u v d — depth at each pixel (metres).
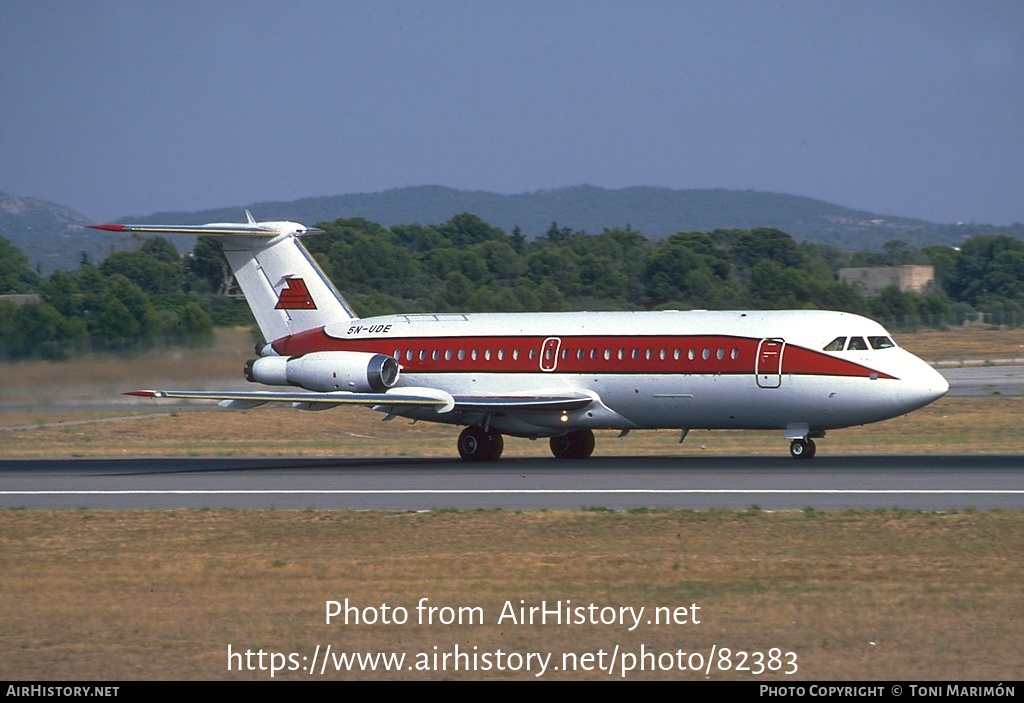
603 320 150.88
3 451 181.50
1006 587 72.50
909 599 69.75
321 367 158.88
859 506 103.06
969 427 192.50
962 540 87.50
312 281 167.38
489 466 144.00
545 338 151.62
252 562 83.50
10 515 106.75
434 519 99.50
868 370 135.12
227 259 171.12
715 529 93.12
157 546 91.88
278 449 182.38
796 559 82.06
